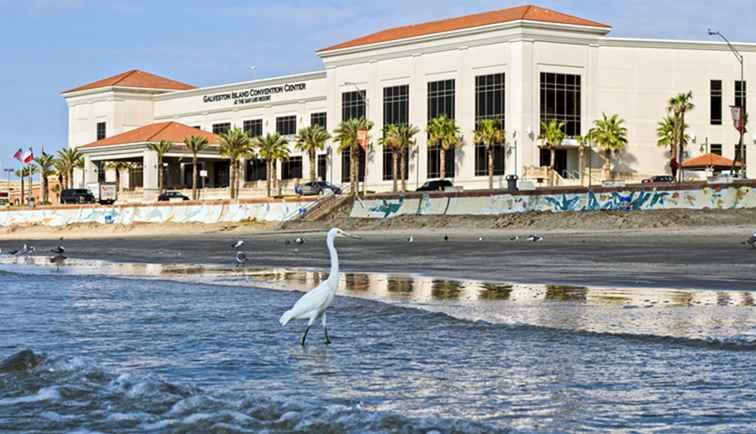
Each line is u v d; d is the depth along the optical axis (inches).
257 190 4916.3
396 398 435.5
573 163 4311.0
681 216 2390.5
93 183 4965.6
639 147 4325.8
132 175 5605.3
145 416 402.9
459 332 650.8
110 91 5841.5
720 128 4375.0
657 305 799.1
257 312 794.8
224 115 5487.2
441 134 4242.1
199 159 5275.6
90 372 495.8
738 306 782.5
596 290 960.9
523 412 402.6
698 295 888.3
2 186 7185.0
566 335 625.6
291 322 719.1
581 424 379.9
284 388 462.3
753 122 4411.9
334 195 3427.7
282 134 5172.2
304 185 4160.9
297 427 376.8
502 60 4183.1
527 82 4131.4
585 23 4252.0
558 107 4202.8
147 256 1969.7
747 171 4392.2
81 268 1552.7
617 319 705.6
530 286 1026.7
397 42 4485.7
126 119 5866.1
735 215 2368.4
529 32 4138.8
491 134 4111.7
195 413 404.5
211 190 4990.2
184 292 1003.3
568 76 4222.4
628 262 1401.3
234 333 661.9
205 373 505.7
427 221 2874.0
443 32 4323.3
